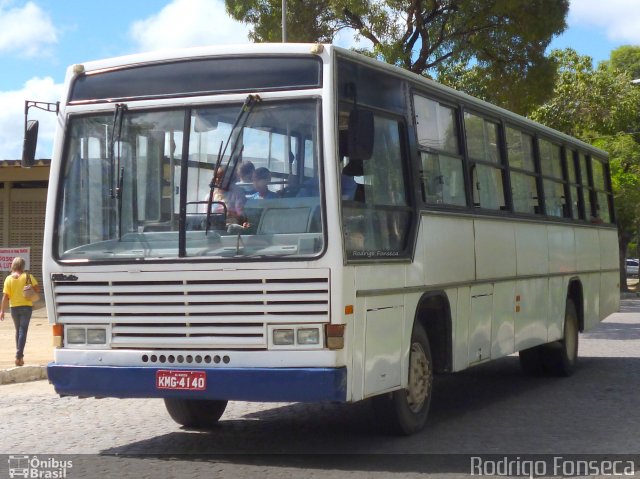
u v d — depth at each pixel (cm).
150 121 840
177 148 827
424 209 940
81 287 838
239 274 790
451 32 2777
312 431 978
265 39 2783
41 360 1606
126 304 823
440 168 1002
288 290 780
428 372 962
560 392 1272
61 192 859
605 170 1752
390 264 860
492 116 1173
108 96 860
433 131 995
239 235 797
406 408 921
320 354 772
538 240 1303
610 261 1716
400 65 2672
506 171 1199
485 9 2683
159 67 848
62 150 866
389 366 862
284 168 797
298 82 805
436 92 1009
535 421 1037
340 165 795
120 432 989
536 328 1286
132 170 839
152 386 807
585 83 4362
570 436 945
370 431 974
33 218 2756
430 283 945
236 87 820
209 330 797
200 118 825
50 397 1247
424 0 2697
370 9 2652
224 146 812
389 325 860
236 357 789
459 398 1227
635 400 1191
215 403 1009
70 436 968
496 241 1141
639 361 1653
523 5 2680
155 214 827
